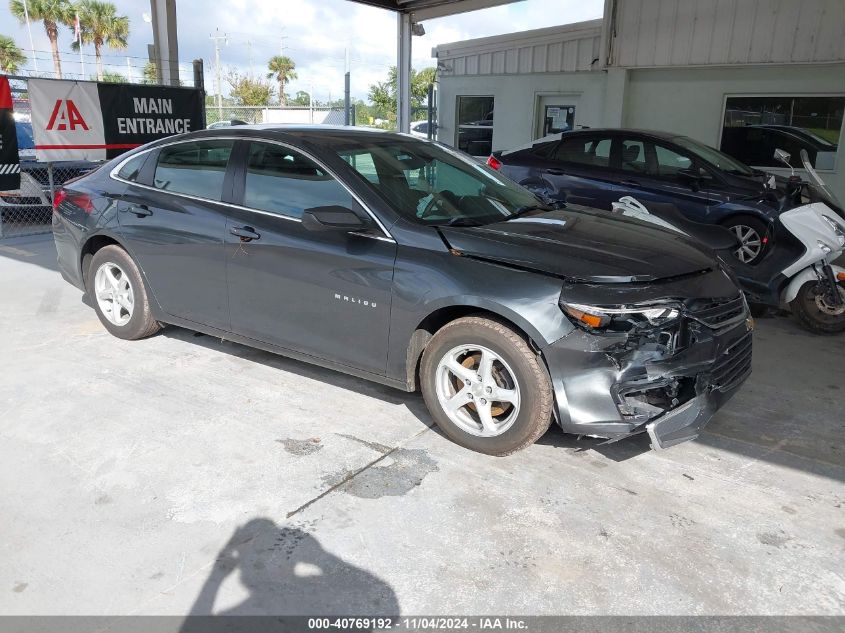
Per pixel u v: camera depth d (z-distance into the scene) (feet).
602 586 8.39
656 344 10.24
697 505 10.19
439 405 11.68
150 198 15.06
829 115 31.68
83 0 162.30
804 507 10.20
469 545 9.13
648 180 24.90
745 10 32.01
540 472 11.00
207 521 9.50
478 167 14.99
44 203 29.96
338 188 12.42
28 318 18.15
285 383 14.23
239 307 13.87
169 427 12.18
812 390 14.73
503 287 10.55
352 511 9.81
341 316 12.37
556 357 10.19
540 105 43.14
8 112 26.50
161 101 31.37
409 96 41.50
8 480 10.38
